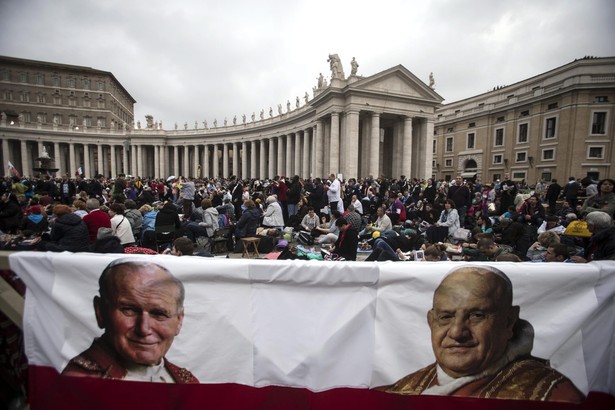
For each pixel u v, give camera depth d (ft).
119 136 235.61
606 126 119.24
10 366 9.61
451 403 8.75
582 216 31.19
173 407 8.88
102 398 8.91
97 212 25.80
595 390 8.65
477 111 163.94
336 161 124.06
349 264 8.57
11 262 8.78
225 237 34.91
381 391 8.82
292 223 47.65
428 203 52.54
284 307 8.72
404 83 125.70
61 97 248.73
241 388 8.87
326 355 8.73
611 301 8.53
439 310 8.64
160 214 30.17
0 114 226.38
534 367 8.62
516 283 8.55
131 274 8.71
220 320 8.75
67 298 8.76
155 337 8.82
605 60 118.83
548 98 132.05
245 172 210.59
